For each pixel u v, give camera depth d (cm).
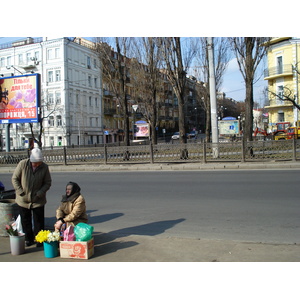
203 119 8938
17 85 2075
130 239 520
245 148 1576
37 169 520
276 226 587
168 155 1683
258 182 1067
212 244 481
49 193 1035
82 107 5016
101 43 2314
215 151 1616
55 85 4716
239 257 428
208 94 3391
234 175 1255
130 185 1127
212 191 948
